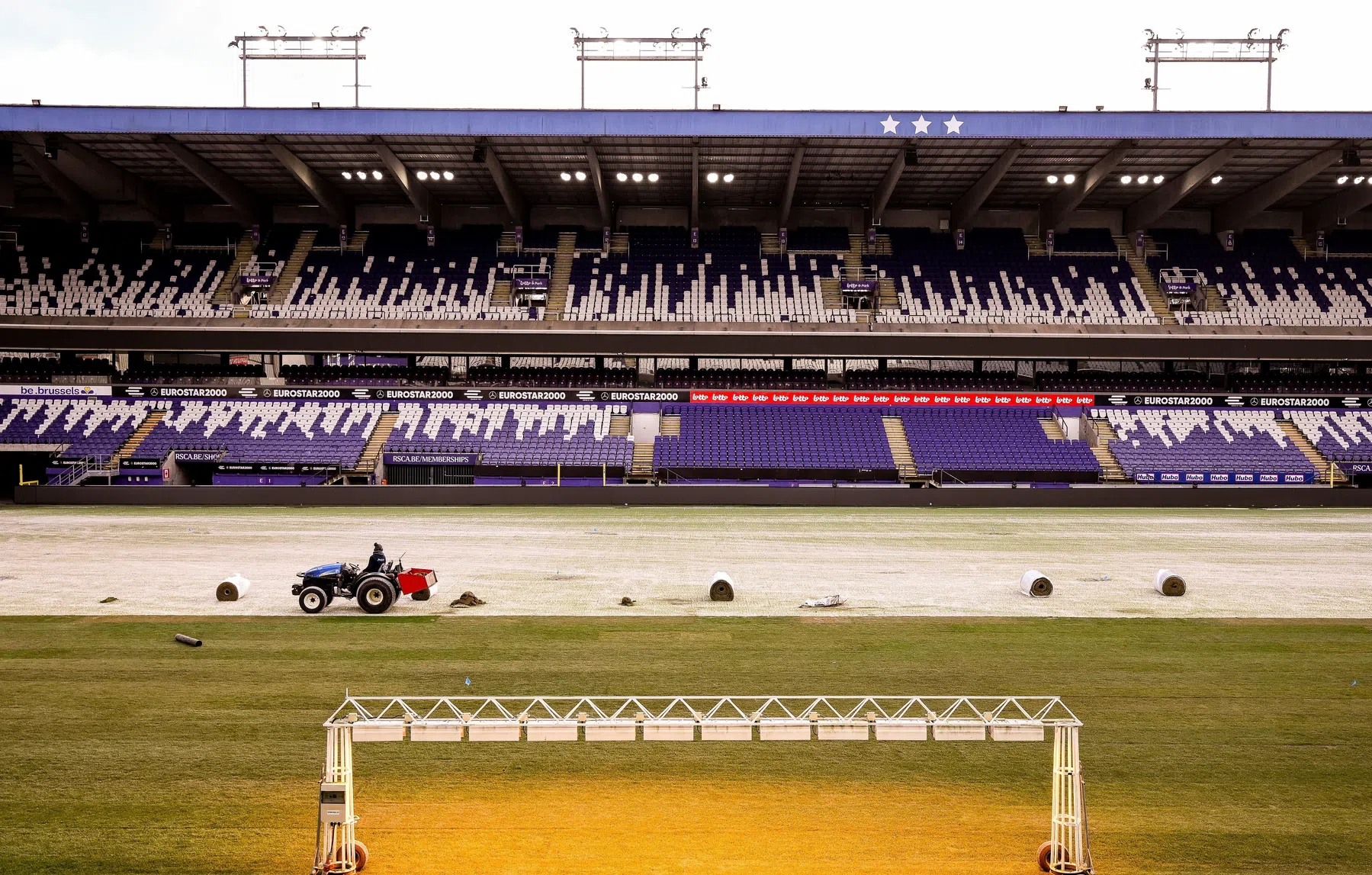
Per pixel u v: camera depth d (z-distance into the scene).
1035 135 41.12
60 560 24.42
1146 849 9.02
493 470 44.38
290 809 9.75
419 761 11.23
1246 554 26.81
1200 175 45.53
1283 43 48.72
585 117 41.31
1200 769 10.91
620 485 41.34
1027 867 8.74
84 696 13.27
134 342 45.69
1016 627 17.64
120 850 8.82
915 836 9.33
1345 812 9.81
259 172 47.81
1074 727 8.74
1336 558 26.05
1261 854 8.92
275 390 47.22
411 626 17.53
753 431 46.84
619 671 14.60
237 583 19.62
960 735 9.12
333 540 28.39
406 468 44.47
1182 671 14.83
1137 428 47.22
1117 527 33.00
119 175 47.34
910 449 45.81
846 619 18.27
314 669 14.67
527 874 8.52
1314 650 16.08
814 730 12.22
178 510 37.38
